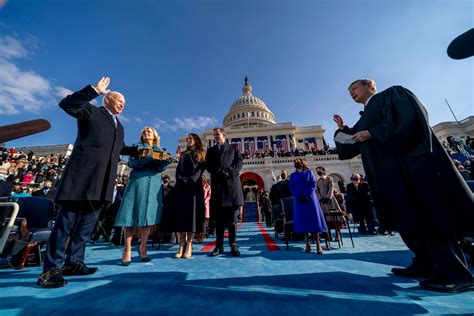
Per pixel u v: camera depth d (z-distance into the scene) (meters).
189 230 3.28
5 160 19.75
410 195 1.74
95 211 2.44
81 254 2.41
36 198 3.43
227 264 2.80
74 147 2.19
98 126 2.27
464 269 1.62
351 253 3.56
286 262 2.88
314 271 2.36
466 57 1.14
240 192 3.69
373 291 1.67
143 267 2.68
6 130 1.42
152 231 4.86
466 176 6.35
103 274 2.33
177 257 3.40
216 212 3.73
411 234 2.04
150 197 3.11
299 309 1.34
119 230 5.61
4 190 5.39
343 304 1.42
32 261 3.17
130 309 1.37
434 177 1.64
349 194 7.57
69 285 1.91
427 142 1.64
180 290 1.75
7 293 1.69
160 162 3.28
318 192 5.30
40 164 21.23
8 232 2.51
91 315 1.28
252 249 4.21
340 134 2.40
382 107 2.00
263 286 1.84
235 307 1.39
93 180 2.13
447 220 1.57
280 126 40.84
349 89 2.59
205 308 1.38
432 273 2.05
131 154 3.11
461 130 31.30
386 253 3.51
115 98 2.60
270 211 10.98
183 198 3.51
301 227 3.68
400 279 2.01
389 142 1.88
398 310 1.30
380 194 1.98
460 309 1.30
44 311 1.34
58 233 2.03
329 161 20.05
